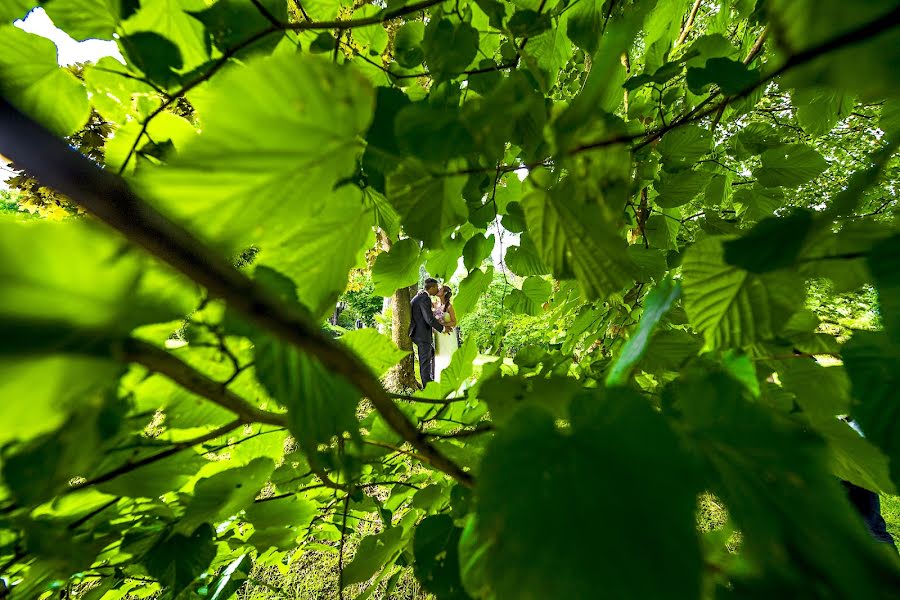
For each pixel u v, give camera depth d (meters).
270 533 1.07
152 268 0.28
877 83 0.35
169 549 0.85
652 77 1.18
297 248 0.52
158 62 0.75
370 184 0.69
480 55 1.39
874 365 0.43
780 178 1.60
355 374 0.42
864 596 0.29
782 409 0.70
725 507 0.35
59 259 0.24
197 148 0.30
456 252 1.64
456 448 1.00
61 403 0.29
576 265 0.56
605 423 0.33
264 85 0.30
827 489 0.34
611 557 0.27
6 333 0.23
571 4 1.17
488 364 1.12
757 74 0.88
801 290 0.56
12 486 0.40
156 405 0.68
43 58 0.69
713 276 0.61
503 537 0.29
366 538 1.09
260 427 1.06
